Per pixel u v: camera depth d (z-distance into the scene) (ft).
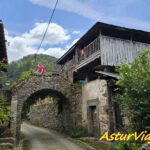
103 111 47.80
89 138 48.98
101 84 49.60
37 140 53.16
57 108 72.90
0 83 27.30
